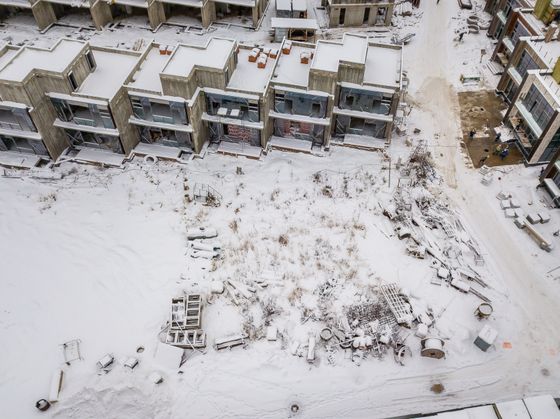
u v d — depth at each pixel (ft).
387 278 125.29
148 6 194.49
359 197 145.38
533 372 111.75
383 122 155.53
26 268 126.52
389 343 113.50
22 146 151.64
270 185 148.15
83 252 130.11
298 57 157.28
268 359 110.52
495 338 114.32
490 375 110.93
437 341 110.11
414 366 111.14
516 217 142.10
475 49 201.46
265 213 140.26
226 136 158.92
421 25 213.87
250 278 124.26
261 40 200.23
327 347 112.57
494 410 88.48
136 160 154.30
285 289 122.42
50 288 122.62
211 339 113.91
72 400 104.68
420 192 146.20
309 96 144.87
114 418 103.86
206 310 118.93
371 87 145.59
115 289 122.62
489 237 137.39
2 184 145.89
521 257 132.98
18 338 113.70
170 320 114.32
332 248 131.34
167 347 110.93
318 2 225.15
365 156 157.89
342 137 163.02
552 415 86.63
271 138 160.66
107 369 108.58
